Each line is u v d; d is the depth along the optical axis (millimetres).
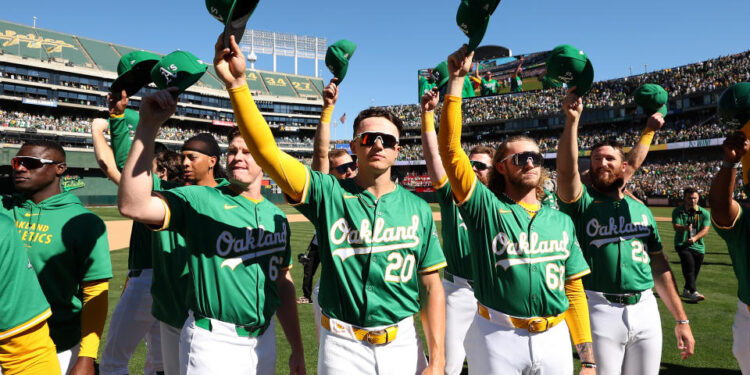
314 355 4426
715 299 6793
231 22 1574
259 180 2453
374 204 2111
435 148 2410
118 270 8898
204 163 2980
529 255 2295
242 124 1778
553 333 2338
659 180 36656
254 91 57469
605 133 42844
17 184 2365
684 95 38625
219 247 2199
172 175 3852
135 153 1759
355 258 2070
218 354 2123
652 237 3121
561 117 44281
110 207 35406
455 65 2107
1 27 43594
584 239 3016
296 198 2031
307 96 60875
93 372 2309
